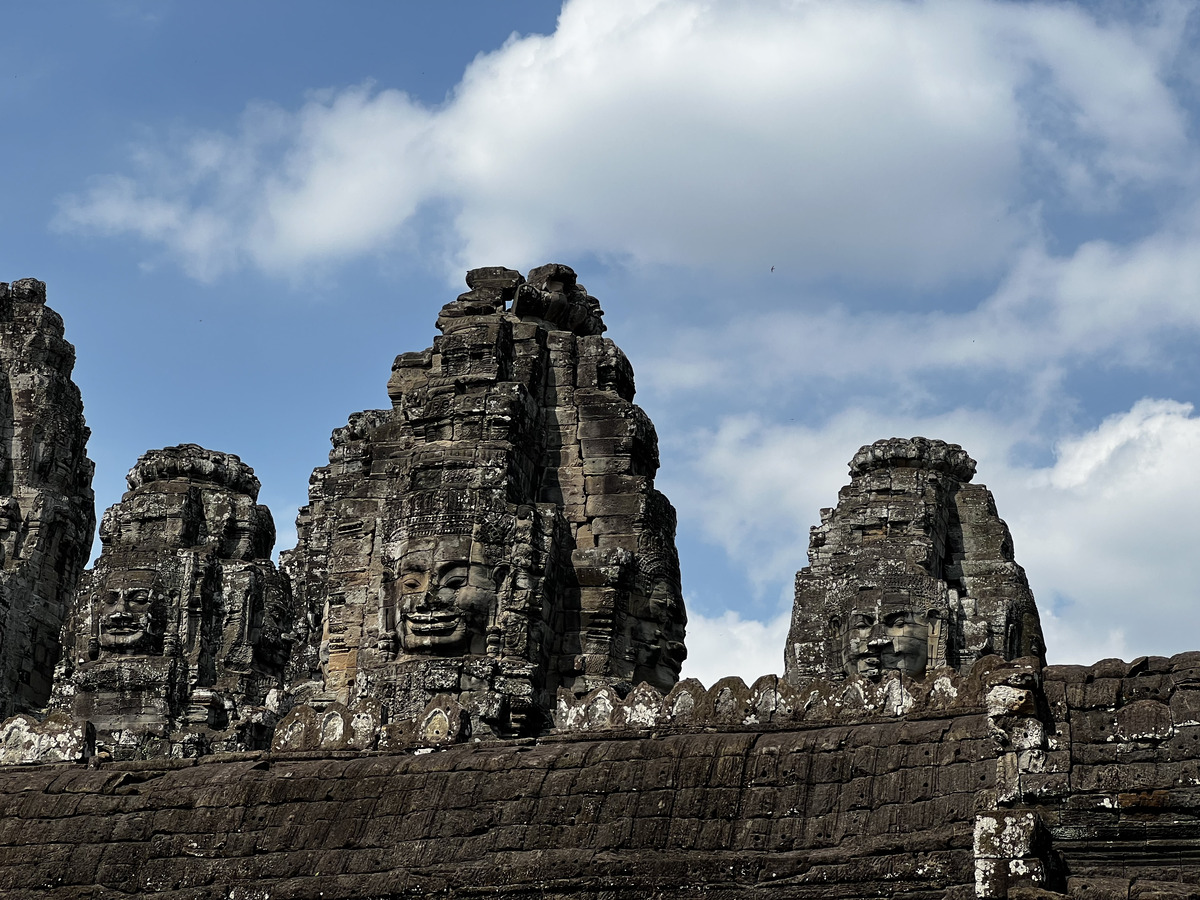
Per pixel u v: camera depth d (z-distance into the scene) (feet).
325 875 119.75
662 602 145.69
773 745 114.62
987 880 95.25
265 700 152.87
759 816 112.27
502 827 117.60
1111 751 104.42
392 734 127.85
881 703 117.80
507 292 154.92
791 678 149.59
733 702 122.01
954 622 145.59
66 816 128.47
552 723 137.69
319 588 166.50
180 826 125.39
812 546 155.02
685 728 122.01
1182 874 97.60
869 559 147.74
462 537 138.82
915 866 103.91
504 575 138.51
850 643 145.59
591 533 147.13
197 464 167.94
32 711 166.50
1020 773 104.47
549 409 151.23
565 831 115.85
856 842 108.37
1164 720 104.22
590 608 142.41
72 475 177.99
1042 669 108.78
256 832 123.44
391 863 118.52
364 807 121.70
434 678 134.82
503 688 134.72
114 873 124.88
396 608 139.23
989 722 105.70
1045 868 95.09
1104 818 102.68
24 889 125.80
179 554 160.15
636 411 150.61
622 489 147.84
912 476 152.76
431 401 145.69
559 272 158.20
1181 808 101.81
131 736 146.72
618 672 142.20
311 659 161.48
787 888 107.24
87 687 154.81
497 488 140.36
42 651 169.07
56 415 176.04
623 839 114.21
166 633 157.79
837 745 112.88
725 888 108.78
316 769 125.18
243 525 166.71
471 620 137.08
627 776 116.47
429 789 120.78
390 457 149.18
